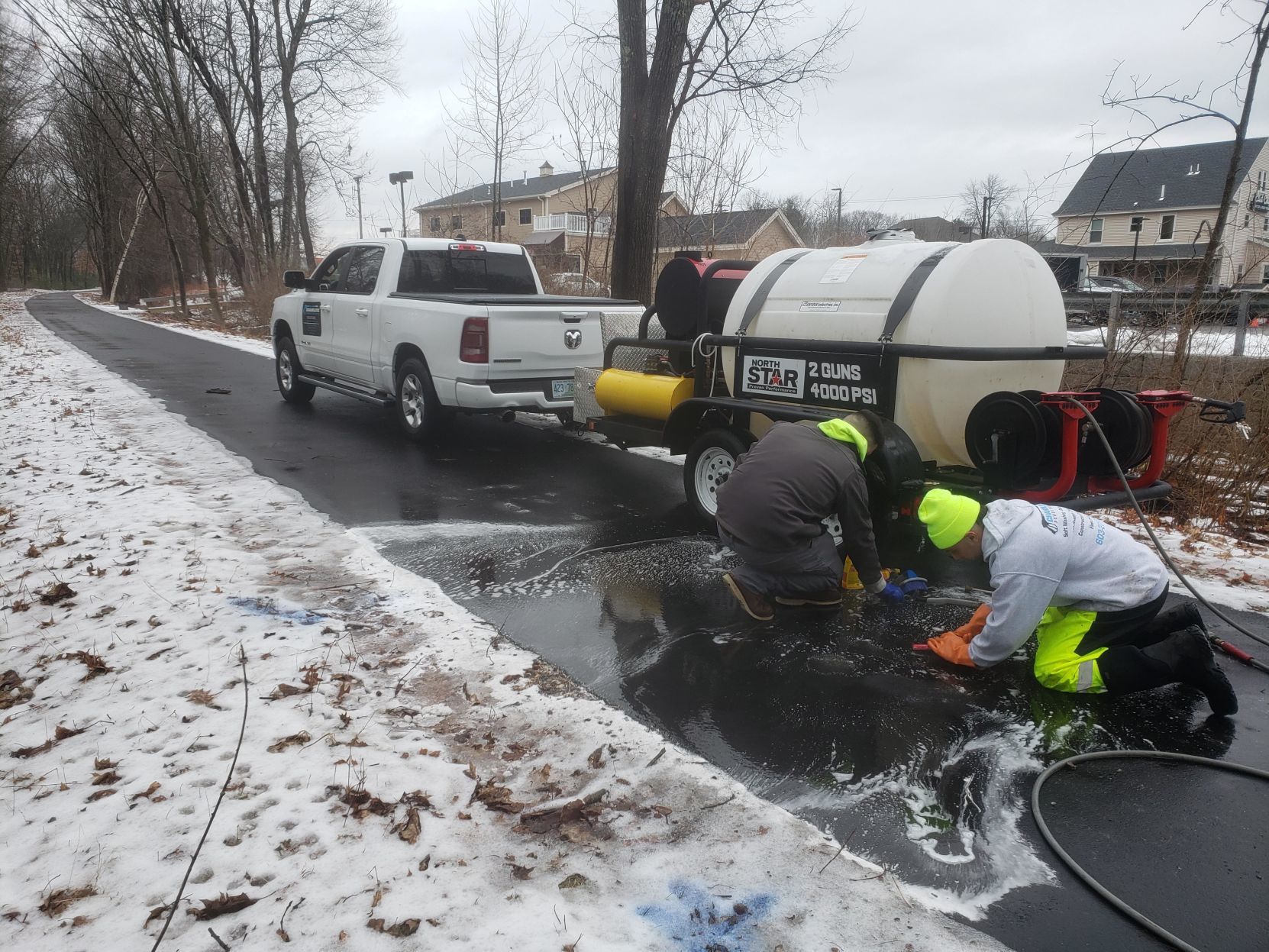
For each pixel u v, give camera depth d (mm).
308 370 11102
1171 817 2924
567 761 3186
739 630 4438
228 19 28250
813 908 2434
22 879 2562
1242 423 6895
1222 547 5914
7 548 5488
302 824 2781
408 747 3252
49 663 3971
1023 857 2705
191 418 10438
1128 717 3605
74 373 14578
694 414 6145
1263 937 2379
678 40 11328
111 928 2350
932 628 4492
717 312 6227
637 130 11688
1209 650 3535
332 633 4234
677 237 17984
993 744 3373
